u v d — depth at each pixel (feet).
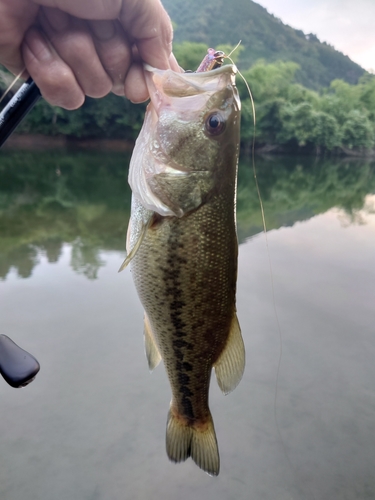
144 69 0.61
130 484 1.06
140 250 0.72
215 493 1.05
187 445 0.80
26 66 0.56
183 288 0.73
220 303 0.75
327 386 1.43
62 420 1.23
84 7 0.53
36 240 2.93
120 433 1.20
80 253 2.65
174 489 1.05
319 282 2.32
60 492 1.03
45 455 1.12
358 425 1.26
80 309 1.84
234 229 0.75
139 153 0.71
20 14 0.53
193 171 0.70
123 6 0.55
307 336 1.73
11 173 6.72
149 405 1.30
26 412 1.25
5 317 1.75
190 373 0.78
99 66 0.58
